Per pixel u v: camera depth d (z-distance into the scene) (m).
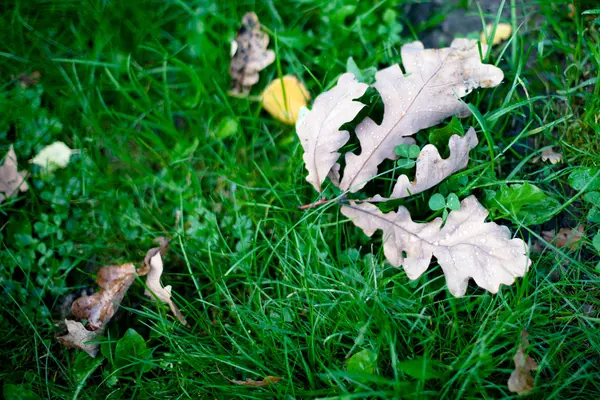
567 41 0.53
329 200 0.50
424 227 0.48
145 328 0.52
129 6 0.56
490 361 0.46
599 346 0.47
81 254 0.53
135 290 0.52
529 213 0.49
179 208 0.54
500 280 0.47
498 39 0.54
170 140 0.55
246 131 0.55
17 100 0.55
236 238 0.53
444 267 0.47
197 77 0.54
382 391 0.45
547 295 0.48
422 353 0.48
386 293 0.49
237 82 0.55
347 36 0.55
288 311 0.50
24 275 0.53
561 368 0.46
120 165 0.55
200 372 0.49
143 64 0.56
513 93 0.53
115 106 0.56
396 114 0.49
